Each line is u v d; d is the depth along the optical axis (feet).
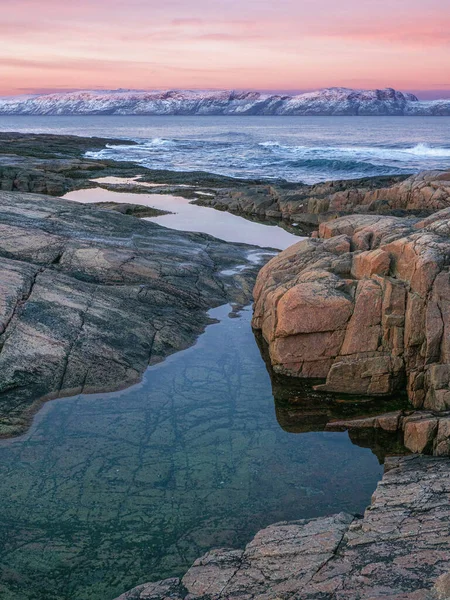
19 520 27.55
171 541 26.45
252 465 32.32
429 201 98.02
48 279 49.60
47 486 30.01
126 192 129.59
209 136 416.46
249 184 144.66
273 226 98.22
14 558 25.34
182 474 31.32
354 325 39.27
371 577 21.02
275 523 26.55
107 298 49.52
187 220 100.17
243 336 49.03
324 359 40.65
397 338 38.29
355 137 396.37
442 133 459.73
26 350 40.52
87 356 41.57
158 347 45.52
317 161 192.54
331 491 30.14
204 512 28.40
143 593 22.17
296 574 22.00
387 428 36.01
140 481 30.63
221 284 58.70
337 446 34.42
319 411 38.19
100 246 60.29
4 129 563.48
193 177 152.25
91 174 156.76
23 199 75.77
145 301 51.24
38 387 38.52
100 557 25.46
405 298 38.22
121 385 40.34
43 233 60.70
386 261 41.09
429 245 39.01
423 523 23.94
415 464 30.99
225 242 75.82
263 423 36.65
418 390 37.55
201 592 21.88
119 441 34.19
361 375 39.11
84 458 32.45
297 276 45.24
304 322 40.19
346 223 56.59
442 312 36.60
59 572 24.64
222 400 39.24
